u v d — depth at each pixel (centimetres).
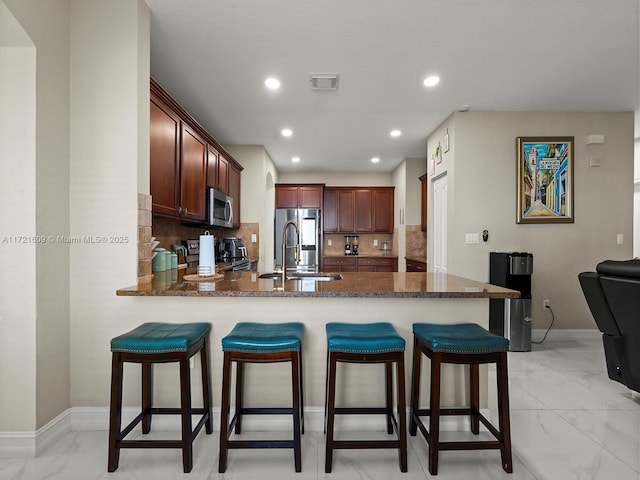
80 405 191
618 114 359
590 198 360
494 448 157
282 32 219
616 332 217
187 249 338
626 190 360
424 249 536
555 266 362
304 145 471
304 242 588
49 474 155
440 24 211
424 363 198
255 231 475
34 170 165
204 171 324
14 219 165
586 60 253
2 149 163
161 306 192
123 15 188
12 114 163
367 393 197
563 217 357
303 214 589
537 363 302
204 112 349
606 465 163
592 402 228
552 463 164
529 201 357
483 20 207
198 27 213
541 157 355
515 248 360
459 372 200
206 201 330
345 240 662
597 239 361
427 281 221
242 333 165
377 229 625
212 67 261
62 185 183
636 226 574
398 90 301
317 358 195
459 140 354
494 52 242
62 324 184
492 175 356
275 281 218
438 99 321
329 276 272
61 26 180
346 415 196
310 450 175
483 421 174
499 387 159
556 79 283
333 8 196
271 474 157
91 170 189
